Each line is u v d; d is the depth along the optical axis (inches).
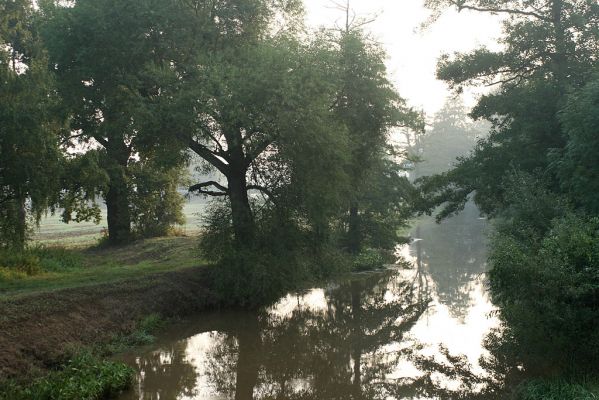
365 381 523.8
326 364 579.5
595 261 417.4
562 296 422.3
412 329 721.0
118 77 770.8
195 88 714.2
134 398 466.6
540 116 829.2
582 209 562.6
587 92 612.7
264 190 858.1
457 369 548.1
